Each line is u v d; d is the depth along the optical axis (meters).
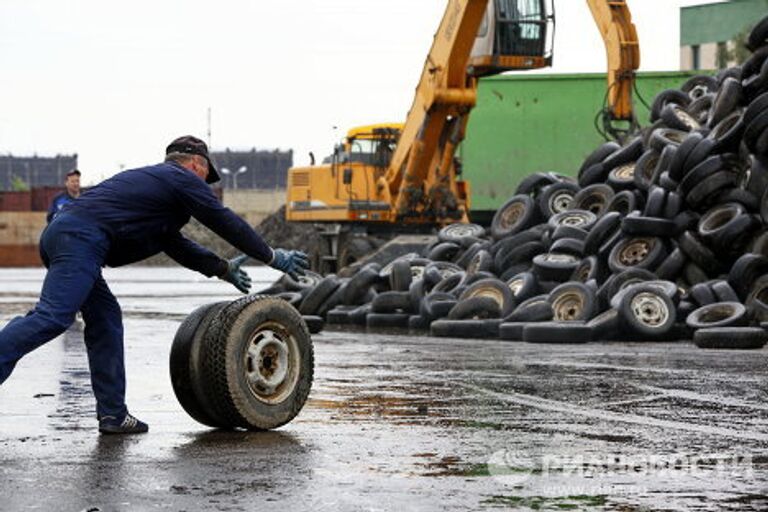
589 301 25.36
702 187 26.58
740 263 24.73
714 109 28.36
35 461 9.79
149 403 13.86
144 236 11.37
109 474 9.19
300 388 11.77
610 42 44.44
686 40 95.56
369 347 22.55
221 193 151.88
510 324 24.81
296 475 9.14
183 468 9.45
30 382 15.98
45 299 10.94
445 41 45.56
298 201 54.22
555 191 33.12
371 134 52.16
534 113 57.66
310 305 32.06
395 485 8.75
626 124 56.84
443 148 48.06
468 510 7.92
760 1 90.75
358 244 50.59
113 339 11.49
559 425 11.83
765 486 8.75
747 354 20.55
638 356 20.19
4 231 129.38
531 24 45.38
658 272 26.62
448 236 35.72
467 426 11.78
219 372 11.27
